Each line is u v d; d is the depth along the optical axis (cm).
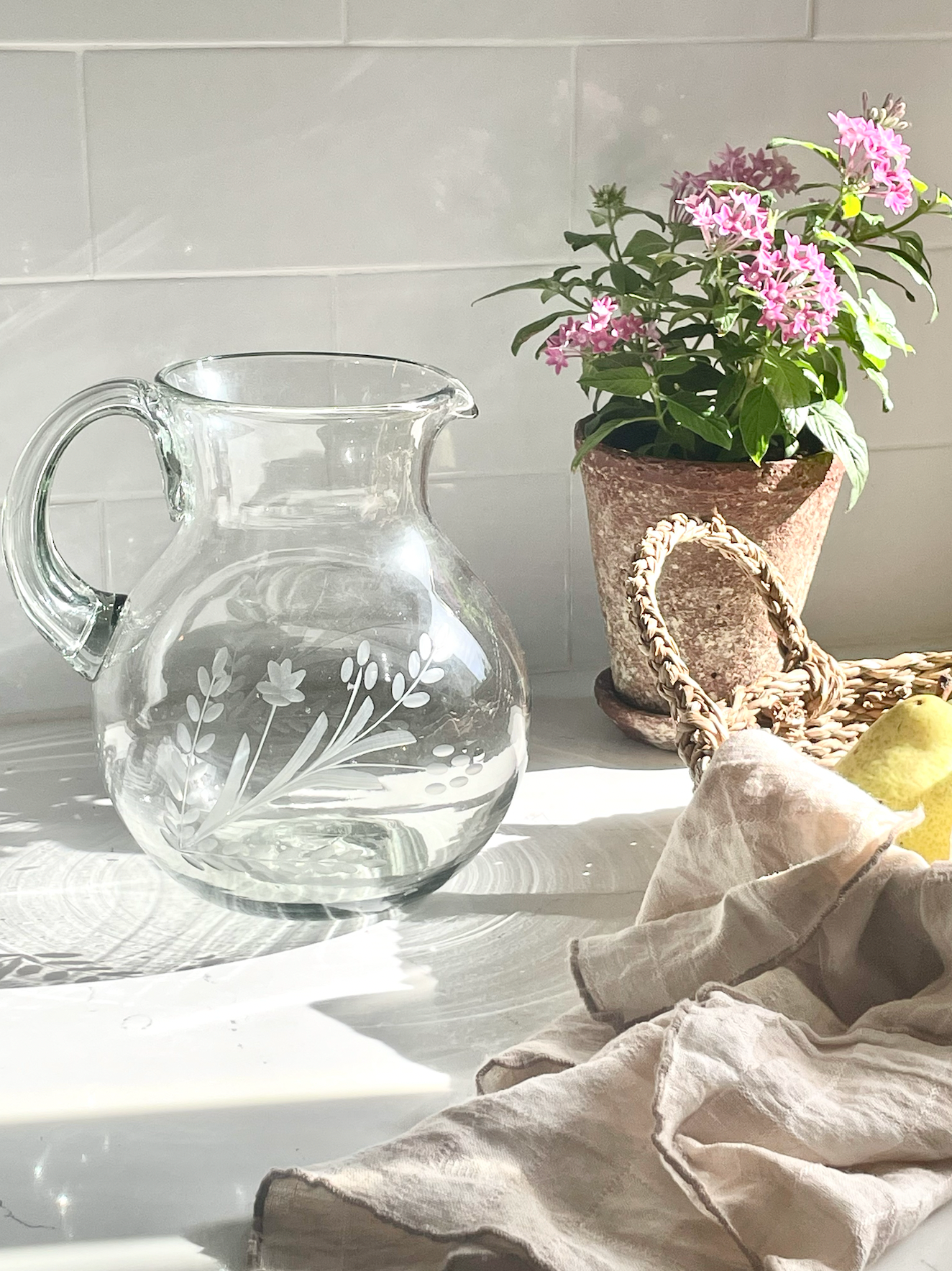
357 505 66
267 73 86
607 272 95
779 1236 46
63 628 69
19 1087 58
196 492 67
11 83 82
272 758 63
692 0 91
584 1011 59
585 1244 47
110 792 67
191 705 63
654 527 74
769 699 74
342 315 92
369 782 64
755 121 95
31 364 88
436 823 65
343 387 73
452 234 92
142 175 86
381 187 90
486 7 88
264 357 72
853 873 56
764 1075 50
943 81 98
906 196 81
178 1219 51
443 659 65
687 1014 52
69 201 85
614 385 80
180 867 65
